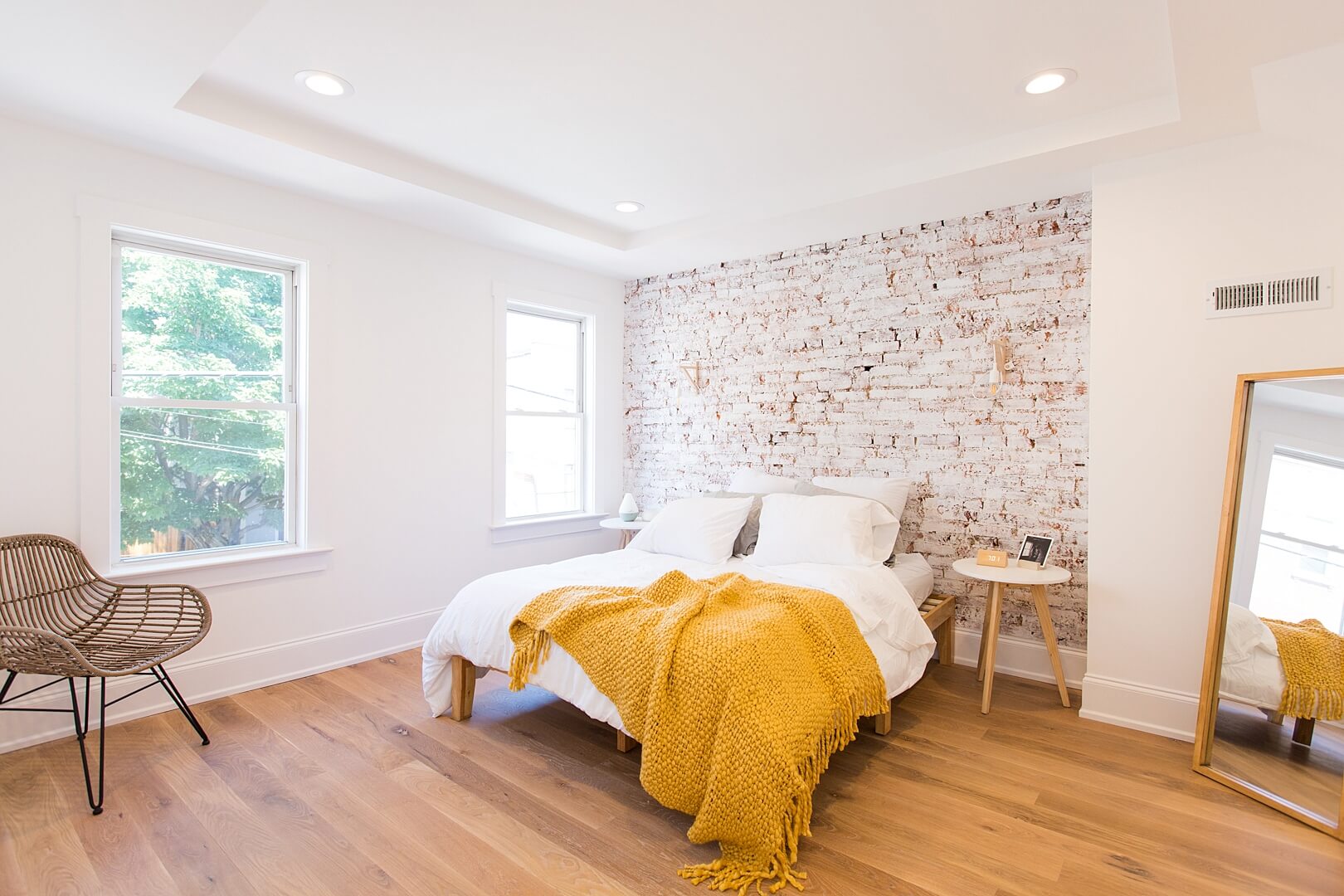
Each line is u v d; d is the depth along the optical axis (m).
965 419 3.45
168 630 2.58
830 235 3.76
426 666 2.80
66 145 2.54
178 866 1.81
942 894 1.71
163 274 2.89
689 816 2.09
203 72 2.25
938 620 3.16
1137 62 2.19
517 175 3.22
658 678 2.01
